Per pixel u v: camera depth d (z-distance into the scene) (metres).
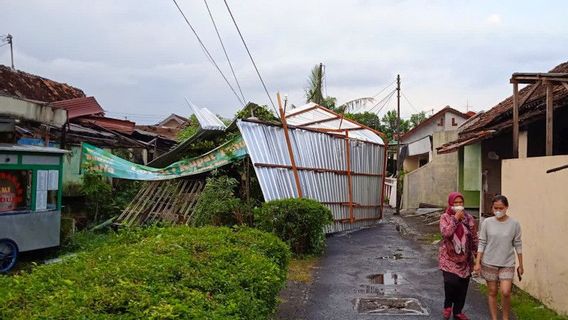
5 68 15.95
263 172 12.23
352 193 16.73
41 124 10.95
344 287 8.20
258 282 4.46
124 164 13.42
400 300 7.39
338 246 12.80
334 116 19.20
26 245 9.46
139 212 13.45
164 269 4.01
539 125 11.52
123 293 3.28
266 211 11.05
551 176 6.75
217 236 5.98
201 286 3.87
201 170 12.95
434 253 11.77
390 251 12.03
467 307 6.96
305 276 8.99
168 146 19.73
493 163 13.20
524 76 7.61
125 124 17.25
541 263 7.03
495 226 6.00
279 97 14.00
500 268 5.95
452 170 23.31
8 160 9.27
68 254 10.38
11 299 3.27
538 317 6.30
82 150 13.45
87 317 2.89
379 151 19.45
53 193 10.38
